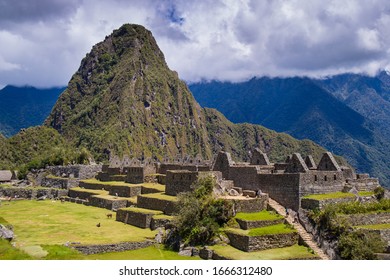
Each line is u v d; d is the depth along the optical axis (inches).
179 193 2146.9
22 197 3599.9
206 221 1817.2
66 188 3735.2
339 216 1744.6
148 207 2330.2
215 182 2090.3
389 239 1684.3
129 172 3184.1
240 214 1865.2
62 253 1553.9
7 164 7308.1
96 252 1743.4
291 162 2063.2
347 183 2090.3
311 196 1908.2
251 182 2124.8
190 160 4729.3
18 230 2082.9
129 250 1817.2
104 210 2765.7
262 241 1673.2
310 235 1749.5
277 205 1962.4
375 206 1861.5
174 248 1836.9
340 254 1619.1
